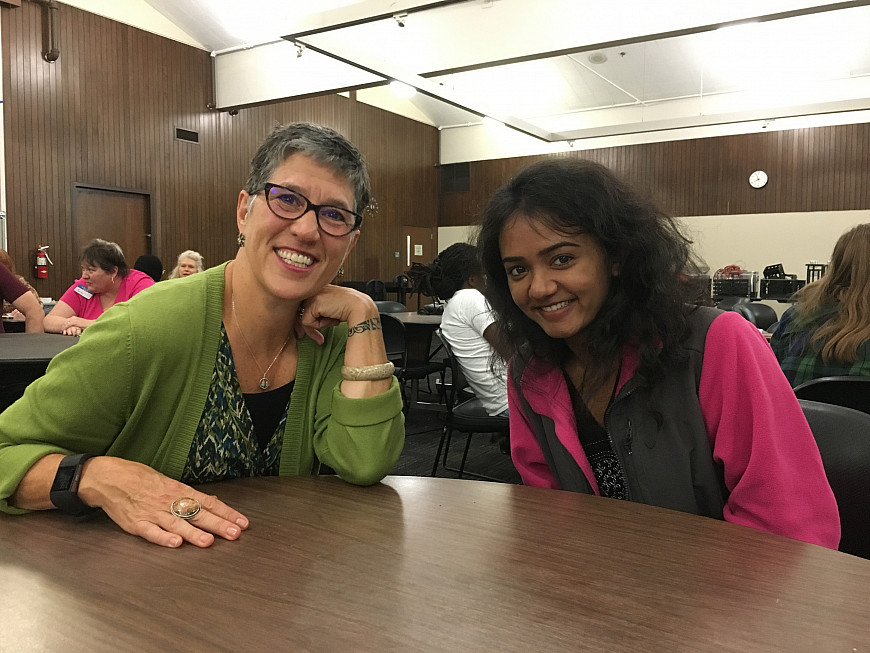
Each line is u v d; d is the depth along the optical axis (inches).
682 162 469.7
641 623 23.4
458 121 548.1
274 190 39.5
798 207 437.4
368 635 22.3
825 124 426.0
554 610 24.4
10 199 291.3
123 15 333.7
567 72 437.4
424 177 549.0
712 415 42.9
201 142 374.0
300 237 39.4
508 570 28.1
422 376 185.3
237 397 43.4
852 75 404.5
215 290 42.4
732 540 32.2
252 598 25.1
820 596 25.7
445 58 254.2
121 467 34.7
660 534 33.0
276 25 233.3
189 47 363.6
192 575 27.3
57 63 307.4
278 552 30.1
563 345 47.8
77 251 318.0
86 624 22.9
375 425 42.1
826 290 80.1
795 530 39.1
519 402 50.1
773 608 24.6
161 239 356.2
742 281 372.2
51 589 25.8
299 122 41.7
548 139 433.1
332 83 317.1
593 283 42.0
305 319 45.0
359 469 41.1
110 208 334.0
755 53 390.9
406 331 187.6
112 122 331.3
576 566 28.6
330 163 39.9
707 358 42.4
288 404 45.7
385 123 506.6
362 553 30.0
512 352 49.3
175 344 39.9
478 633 22.5
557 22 227.1
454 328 113.3
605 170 42.8
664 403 43.7
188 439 41.7
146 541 31.4
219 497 38.7
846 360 76.5
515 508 37.2
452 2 205.3
